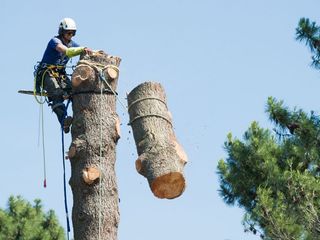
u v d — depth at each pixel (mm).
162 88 14266
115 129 13641
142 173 13477
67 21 15977
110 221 13086
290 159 26984
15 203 39781
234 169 28188
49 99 15336
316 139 27891
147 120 13789
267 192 25562
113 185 13328
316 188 25906
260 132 28516
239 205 28453
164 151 13398
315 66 29656
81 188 13188
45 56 15531
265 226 25703
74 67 14641
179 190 13383
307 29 29625
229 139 28688
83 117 13609
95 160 13336
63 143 14344
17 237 38688
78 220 13086
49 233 39312
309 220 25828
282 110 28609
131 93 14109
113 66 13945
